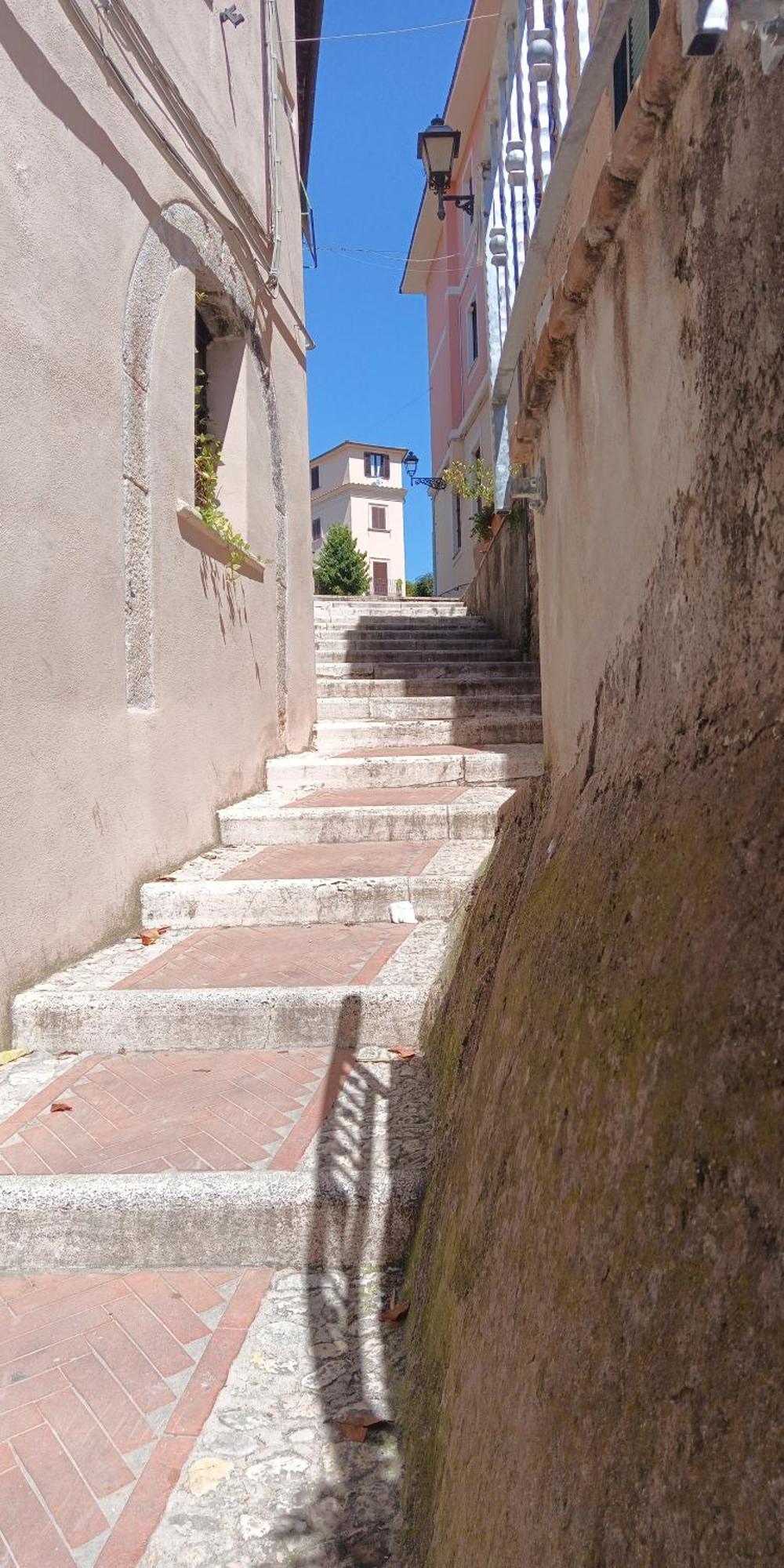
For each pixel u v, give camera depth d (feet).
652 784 4.56
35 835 11.75
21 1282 8.22
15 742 11.25
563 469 7.88
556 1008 4.79
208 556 17.70
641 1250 3.01
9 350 11.06
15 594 11.18
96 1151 8.98
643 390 5.08
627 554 5.53
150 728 14.94
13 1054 11.12
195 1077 10.49
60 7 12.28
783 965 2.70
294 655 24.02
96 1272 8.31
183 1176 8.41
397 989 11.16
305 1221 8.16
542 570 9.62
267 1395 6.64
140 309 14.71
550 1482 3.26
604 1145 3.56
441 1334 5.80
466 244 53.98
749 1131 2.61
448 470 43.62
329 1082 10.17
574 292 6.53
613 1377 2.98
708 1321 2.55
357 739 24.98
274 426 22.74
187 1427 6.38
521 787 11.30
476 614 43.01
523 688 29.48
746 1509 2.19
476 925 9.73
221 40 18.80
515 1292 4.25
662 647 4.77
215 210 17.79
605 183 5.21
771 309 3.31
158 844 15.17
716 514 3.94
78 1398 6.68
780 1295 2.30
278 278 22.33
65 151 12.43
